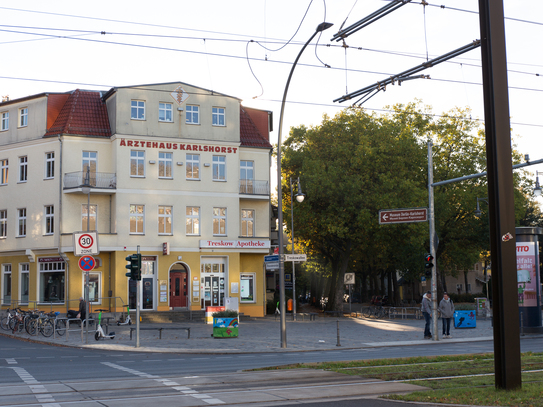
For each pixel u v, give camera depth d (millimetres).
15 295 38906
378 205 38594
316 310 53375
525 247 27344
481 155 47719
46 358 17922
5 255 39594
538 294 27281
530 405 8305
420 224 38656
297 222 42406
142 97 38625
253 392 10305
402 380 11672
